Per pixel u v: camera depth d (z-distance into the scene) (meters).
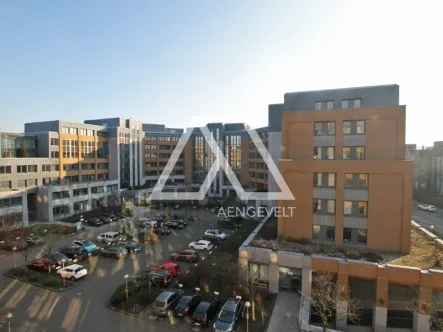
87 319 18.62
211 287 22.58
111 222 46.38
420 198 69.06
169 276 24.11
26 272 25.64
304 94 29.39
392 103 26.64
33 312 19.45
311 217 26.12
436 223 45.41
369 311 20.42
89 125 59.62
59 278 24.53
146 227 42.09
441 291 18.58
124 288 22.36
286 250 22.83
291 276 22.27
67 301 21.00
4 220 38.25
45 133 50.41
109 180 60.78
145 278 24.14
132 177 69.75
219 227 43.28
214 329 17.17
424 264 20.14
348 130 26.06
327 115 26.44
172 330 17.56
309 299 19.70
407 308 19.45
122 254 30.38
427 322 17.84
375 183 24.05
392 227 23.64
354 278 20.70
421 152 71.00
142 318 18.83
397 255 22.36
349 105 27.92
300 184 26.38
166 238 37.91
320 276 19.45
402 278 18.53
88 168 59.22
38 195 46.22
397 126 24.59
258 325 18.11
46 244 34.44
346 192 25.03
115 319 18.66
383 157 24.97
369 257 21.16
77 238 37.66
